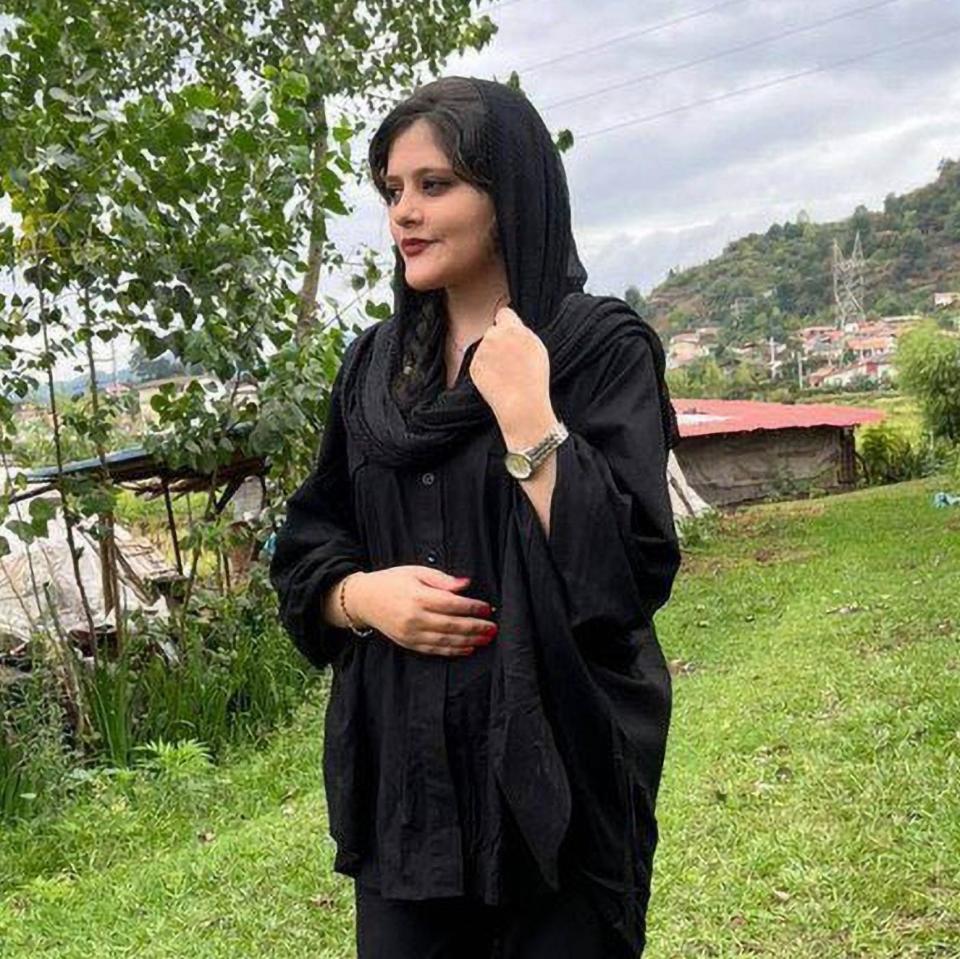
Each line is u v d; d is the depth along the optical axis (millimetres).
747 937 3535
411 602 1547
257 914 4121
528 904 1596
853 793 4594
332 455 1795
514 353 1493
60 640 6695
